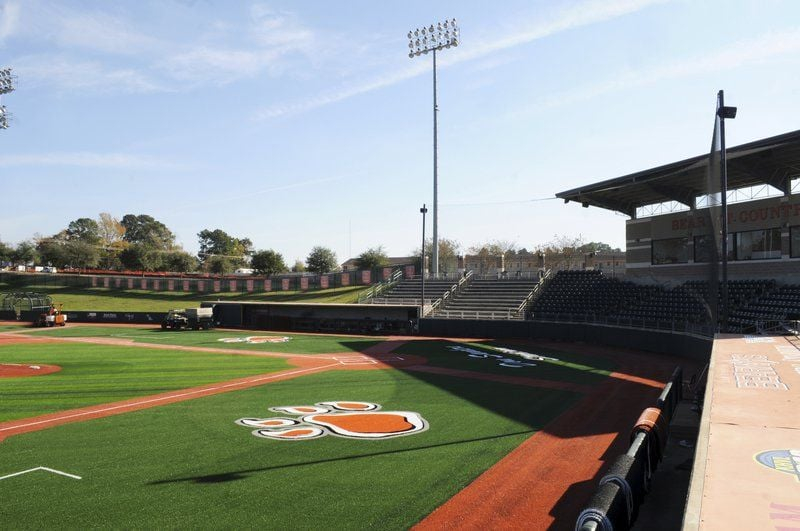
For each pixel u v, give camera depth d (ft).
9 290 284.20
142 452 44.96
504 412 59.88
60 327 194.08
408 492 36.17
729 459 22.97
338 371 91.04
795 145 92.73
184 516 32.19
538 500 34.94
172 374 87.97
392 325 167.53
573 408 61.87
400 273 215.51
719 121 72.13
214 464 41.81
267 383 79.20
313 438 49.24
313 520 31.71
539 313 148.56
